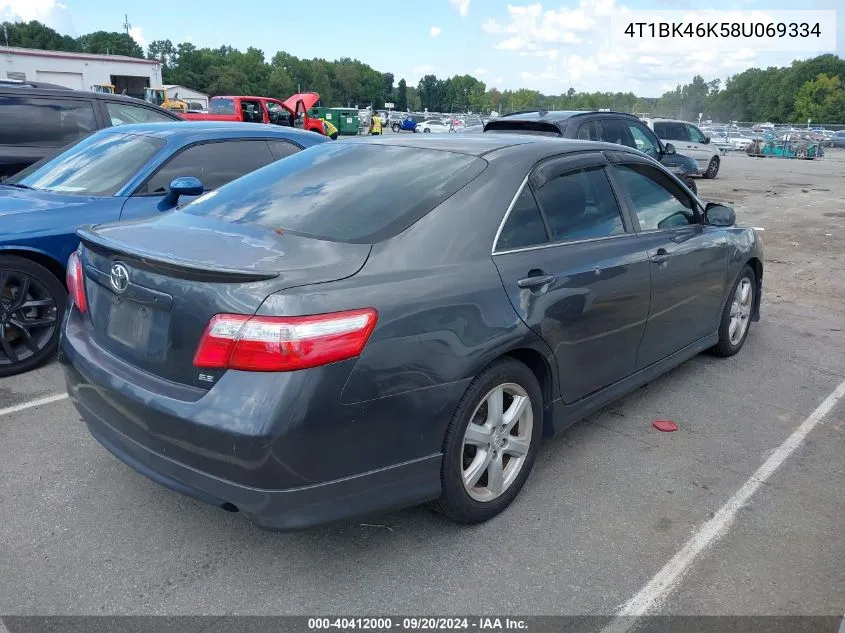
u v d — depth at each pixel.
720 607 2.59
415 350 2.58
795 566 2.84
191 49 149.00
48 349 4.76
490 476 3.04
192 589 2.62
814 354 5.45
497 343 2.85
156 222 3.17
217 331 2.37
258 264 2.53
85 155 5.57
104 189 5.07
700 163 20.44
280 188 3.33
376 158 3.45
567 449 3.81
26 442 3.72
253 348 2.31
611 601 2.61
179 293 2.48
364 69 154.62
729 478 3.54
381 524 3.07
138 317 2.67
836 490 3.45
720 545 2.97
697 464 3.67
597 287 3.42
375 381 2.47
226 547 2.88
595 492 3.37
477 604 2.58
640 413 4.29
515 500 3.28
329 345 2.35
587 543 2.96
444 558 2.84
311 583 2.68
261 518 2.41
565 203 3.47
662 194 4.29
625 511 3.21
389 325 2.51
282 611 2.53
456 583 2.69
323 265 2.55
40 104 7.04
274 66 146.62
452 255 2.84
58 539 2.90
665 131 20.84
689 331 4.50
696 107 137.62
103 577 2.68
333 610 2.54
